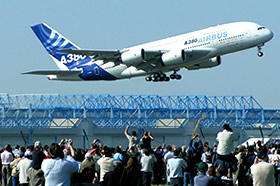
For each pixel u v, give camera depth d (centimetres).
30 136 17288
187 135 18175
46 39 16775
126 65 14112
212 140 18362
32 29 16950
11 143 17438
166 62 13762
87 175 3984
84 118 17888
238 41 12775
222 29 13088
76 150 6112
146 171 5772
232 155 5209
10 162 6844
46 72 15325
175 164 5972
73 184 3919
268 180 4431
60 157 3750
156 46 14275
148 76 15588
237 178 5325
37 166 4612
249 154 5562
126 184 3975
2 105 18188
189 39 13638
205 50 13262
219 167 5188
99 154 5956
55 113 18325
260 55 12838
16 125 17900
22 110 18212
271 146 7494
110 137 18338
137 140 6025
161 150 7844
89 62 15688
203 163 4338
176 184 5988
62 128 17388
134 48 14575
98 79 15662
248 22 12862
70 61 16125
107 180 3994
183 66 14025
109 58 14238
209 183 4272
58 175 3694
